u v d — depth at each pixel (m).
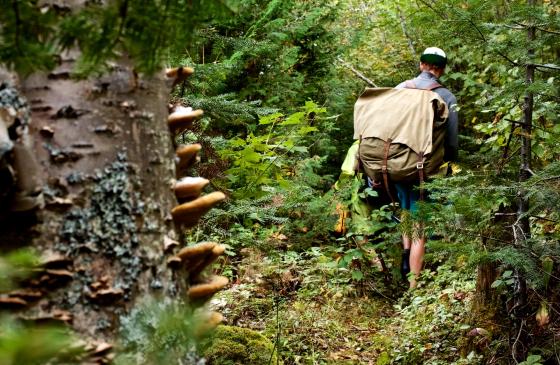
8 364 1.24
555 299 3.85
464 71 8.64
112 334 1.68
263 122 5.16
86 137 1.71
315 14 7.42
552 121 4.54
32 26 1.51
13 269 1.52
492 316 4.18
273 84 7.25
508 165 4.09
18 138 1.65
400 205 6.06
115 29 1.53
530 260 3.45
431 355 4.28
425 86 5.93
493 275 4.21
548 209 3.76
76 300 1.66
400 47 10.47
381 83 10.49
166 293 1.80
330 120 8.52
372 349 4.61
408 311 5.16
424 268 5.88
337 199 5.83
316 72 8.44
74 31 1.52
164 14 1.53
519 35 3.84
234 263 5.54
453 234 3.82
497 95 4.02
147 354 1.71
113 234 1.71
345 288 5.56
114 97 1.74
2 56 1.51
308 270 5.56
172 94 4.61
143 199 1.77
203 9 1.58
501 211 3.98
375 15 11.77
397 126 5.67
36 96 1.68
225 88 7.11
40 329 1.56
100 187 1.71
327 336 4.66
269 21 6.64
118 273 1.71
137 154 1.77
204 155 4.60
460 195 3.63
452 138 5.74
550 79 4.02
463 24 3.96
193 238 4.71
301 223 5.81
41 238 1.66
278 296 5.04
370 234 5.94
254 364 3.69
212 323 2.00
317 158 6.74
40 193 1.66
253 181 4.99
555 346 3.59
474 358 3.98
